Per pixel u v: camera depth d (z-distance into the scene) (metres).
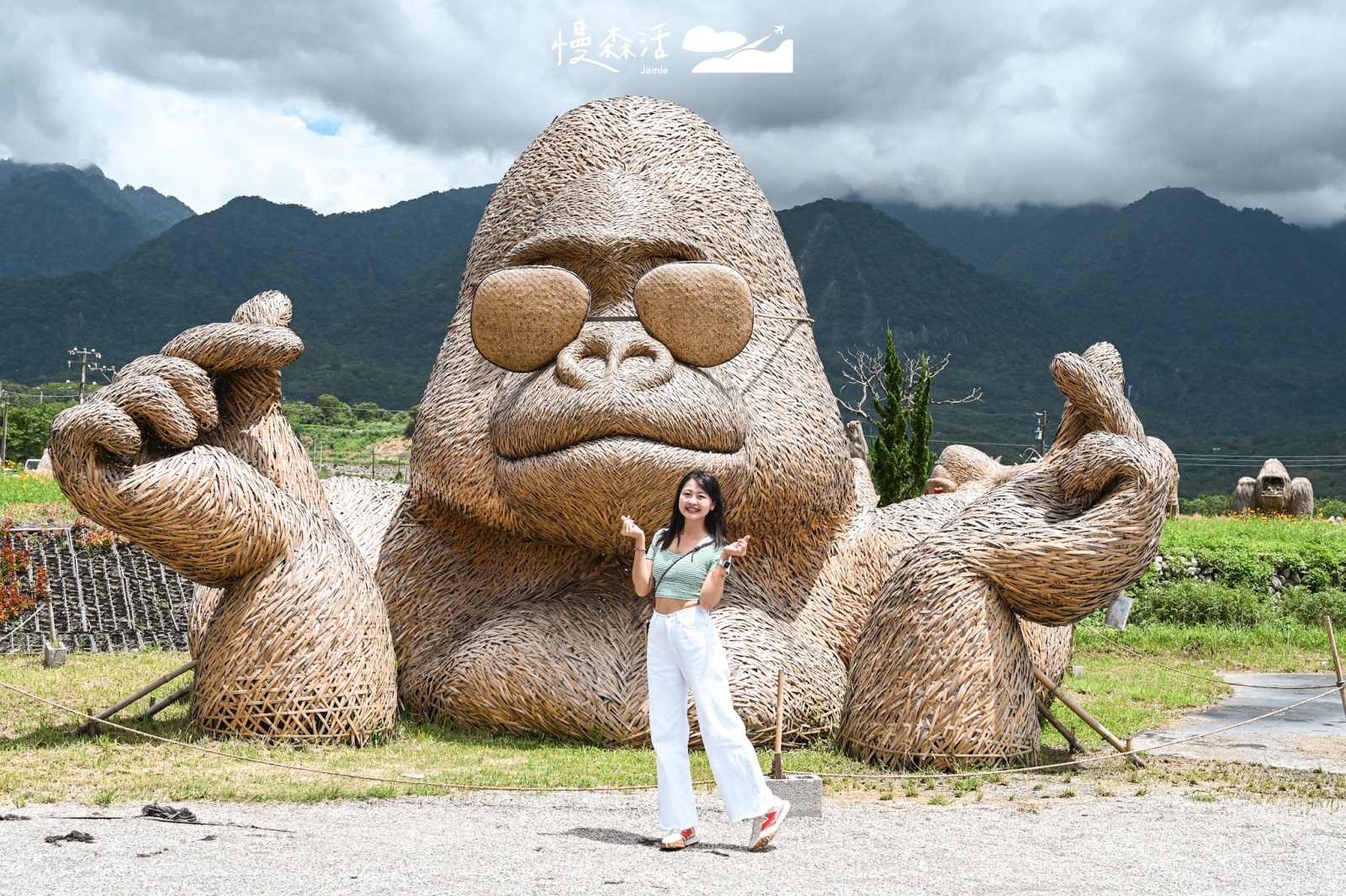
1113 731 9.22
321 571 7.76
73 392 108.62
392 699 8.03
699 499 5.34
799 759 7.53
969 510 7.80
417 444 9.05
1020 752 7.38
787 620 8.87
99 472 7.03
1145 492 7.27
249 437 8.09
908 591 7.55
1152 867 4.97
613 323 8.20
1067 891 4.55
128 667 11.42
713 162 9.52
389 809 5.89
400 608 9.12
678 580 5.29
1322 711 10.60
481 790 6.41
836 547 9.30
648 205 8.82
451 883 4.45
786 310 9.25
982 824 5.84
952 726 7.19
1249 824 5.86
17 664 11.66
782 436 8.50
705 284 7.97
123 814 5.57
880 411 20.06
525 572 9.05
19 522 17.47
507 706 8.04
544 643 8.18
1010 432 176.38
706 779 6.86
